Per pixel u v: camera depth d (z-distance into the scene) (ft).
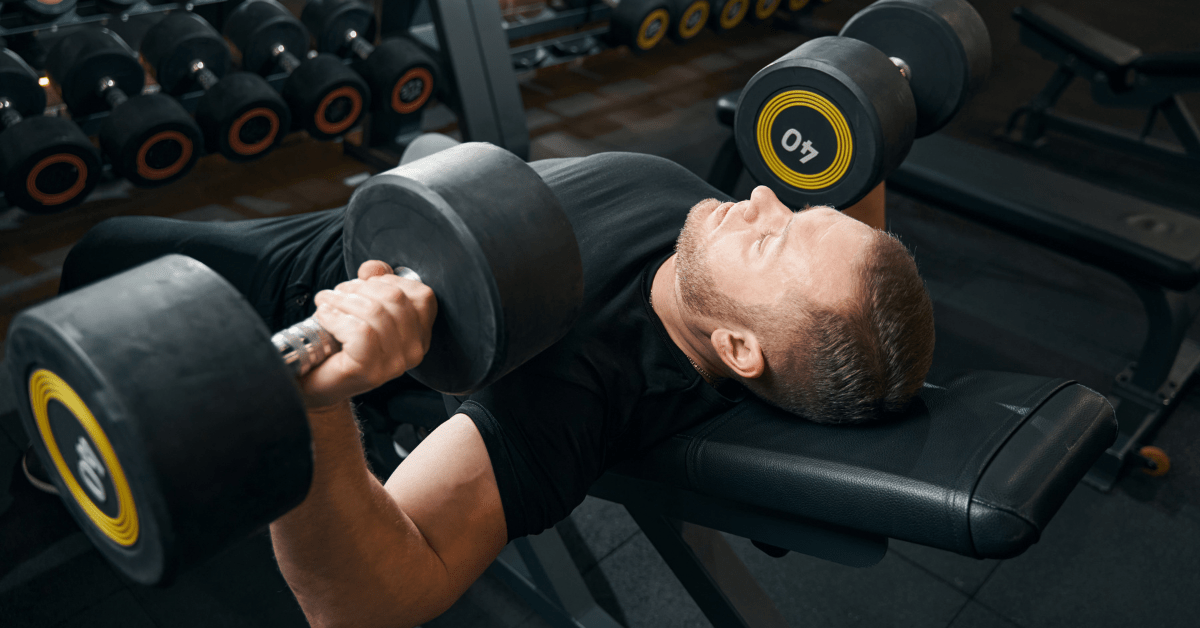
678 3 9.57
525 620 4.81
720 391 3.17
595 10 9.62
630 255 3.28
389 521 2.30
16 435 5.67
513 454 2.65
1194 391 6.66
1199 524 5.54
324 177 8.86
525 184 2.20
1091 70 9.66
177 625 4.58
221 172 8.75
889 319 2.68
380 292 1.97
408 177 2.10
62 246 7.47
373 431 4.54
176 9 7.41
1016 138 10.65
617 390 2.93
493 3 7.72
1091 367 6.91
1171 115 9.46
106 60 6.85
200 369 1.53
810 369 2.74
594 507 5.59
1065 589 5.05
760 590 3.79
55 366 1.50
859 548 2.76
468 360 2.25
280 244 4.10
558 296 2.24
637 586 5.05
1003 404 2.76
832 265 2.68
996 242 8.52
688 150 9.75
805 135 3.98
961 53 4.15
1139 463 5.82
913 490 2.47
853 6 14.16
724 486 2.87
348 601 2.30
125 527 1.61
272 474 1.63
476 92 7.79
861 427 2.84
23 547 4.93
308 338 1.86
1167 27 14.99
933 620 4.86
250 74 7.19
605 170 3.67
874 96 3.72
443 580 2.48
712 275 2.85
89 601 4.67
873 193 4.43
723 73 11.80
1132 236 5.88
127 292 1.56
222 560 4.93
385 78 7.77
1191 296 7.98
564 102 10.64
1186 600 5.00
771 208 2.97
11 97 6.48
